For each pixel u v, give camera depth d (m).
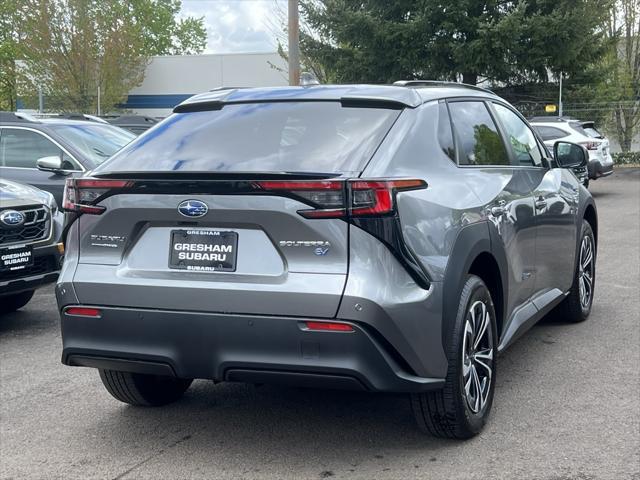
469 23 26.33
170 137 4.20
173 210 3.73
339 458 3.95
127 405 4.85
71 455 4.10
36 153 9.23
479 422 4.12
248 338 3.57
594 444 4.01
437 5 26.22
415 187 3.72
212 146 4.02
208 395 4.99
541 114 29.64
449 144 4.29
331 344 3.45
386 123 3.95
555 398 4.71
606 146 19.03
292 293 3.49
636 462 3.78
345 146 3.80
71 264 3.95
